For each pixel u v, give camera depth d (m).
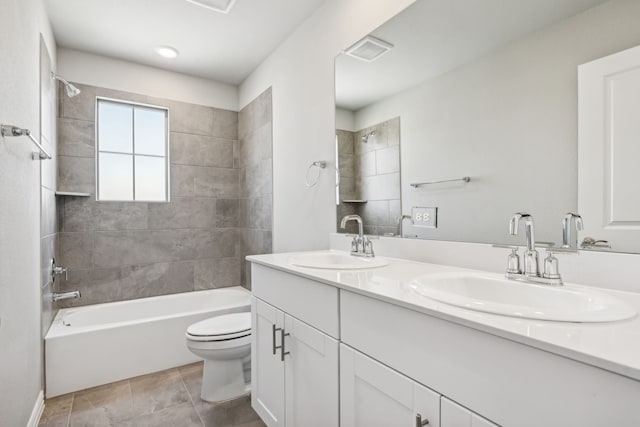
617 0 0.93
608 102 0.94
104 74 2.75
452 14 1.37
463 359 0.71
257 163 2.97
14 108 1.35
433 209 1.45
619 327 0.63
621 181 0.91
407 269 1.32
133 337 2.21
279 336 1.45
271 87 2.72
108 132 2.84
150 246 2.94
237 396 1.94
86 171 2.68
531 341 0.58
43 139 1.92
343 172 1.94
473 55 1.29
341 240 1.94
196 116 3.17
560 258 1.03
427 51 1.46
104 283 2.75
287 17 2.24
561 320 0.65
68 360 2.00
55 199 2.43
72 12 2.14
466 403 0.70
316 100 2.15
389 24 1.62
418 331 0.81
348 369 1.03
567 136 1.03
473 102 1.30
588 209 0.98
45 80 2.01
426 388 0.79
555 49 1.06
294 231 2.41
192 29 2.37
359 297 1.00
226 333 1.85
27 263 1.52
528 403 0.60
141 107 2.97
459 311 0.74
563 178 1.04
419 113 1.51
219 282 3.27
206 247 3.20
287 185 2.50
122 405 1.87
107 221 2.76
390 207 1.66
